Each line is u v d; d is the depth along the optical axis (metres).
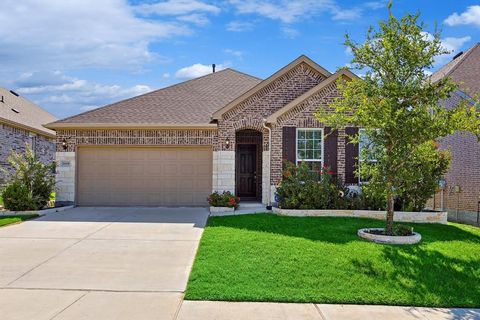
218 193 15.73
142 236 10.73
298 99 15.09
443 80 10.01
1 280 7.26
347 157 15.23
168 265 8.23
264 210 14.88
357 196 14.20
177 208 16.03
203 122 16.41
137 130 16.45
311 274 7.58
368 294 6.82
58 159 16.48
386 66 9.92
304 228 11.36
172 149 16.66
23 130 23.28
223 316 5.89
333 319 5.90
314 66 16.33
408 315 6.14
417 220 13.46
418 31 9.76
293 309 6.24
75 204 16.52
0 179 20.48
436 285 7.29
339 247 9.27
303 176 14.09
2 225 12.20
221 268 7.83
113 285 7.08
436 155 12.40
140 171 16.67
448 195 19.16
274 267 7.90
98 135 16.52
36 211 14.45
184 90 19.41
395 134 9.70
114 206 16.58
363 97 10.17
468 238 11.06
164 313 5.95
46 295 6.57
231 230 11.07
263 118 16.22
